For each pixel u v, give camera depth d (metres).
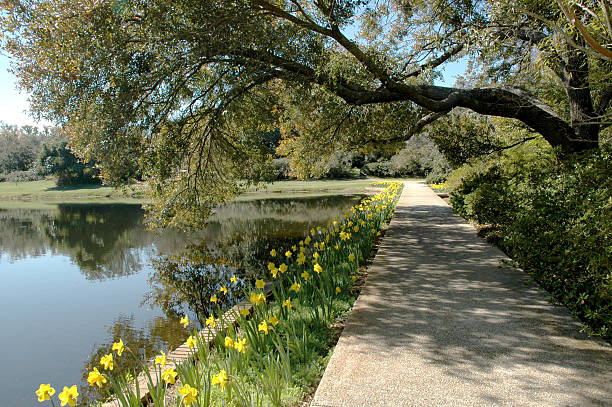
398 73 8.64
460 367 3.06
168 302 6.96
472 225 10.73
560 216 4.71
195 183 10.16
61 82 7.27
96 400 3.76
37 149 66.06
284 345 3.71
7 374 4.45
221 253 10.75
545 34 7.99
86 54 6.80
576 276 4.20
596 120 8.09
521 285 5.12
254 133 10.43
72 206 28.28
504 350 3.32
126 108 7.18
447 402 2.61
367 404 2.62
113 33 7.01
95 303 6.96
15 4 6.72
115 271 9.29
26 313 6.47
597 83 7.24
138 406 2.65
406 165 45.44
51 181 51.62
